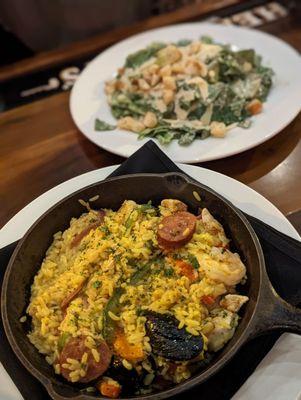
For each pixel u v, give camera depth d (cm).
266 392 20
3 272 25
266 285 20
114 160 34
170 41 42
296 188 30
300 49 41
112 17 63
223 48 39
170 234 24
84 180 30
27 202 32
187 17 48
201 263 23
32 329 23
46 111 39
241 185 28
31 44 64
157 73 37
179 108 35
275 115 34
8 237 28
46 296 24
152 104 36
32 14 63
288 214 29
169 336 21
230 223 25
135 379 21
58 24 63
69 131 37
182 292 22
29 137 37
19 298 23
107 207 27
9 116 39
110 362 21
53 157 35
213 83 36
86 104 37
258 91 36
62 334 22
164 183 26
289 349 21
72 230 26
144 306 22
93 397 18
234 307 22
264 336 21
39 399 21
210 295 22
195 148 32
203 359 21
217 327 21
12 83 44
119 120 35
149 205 27
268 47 40
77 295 24
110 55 41
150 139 32
